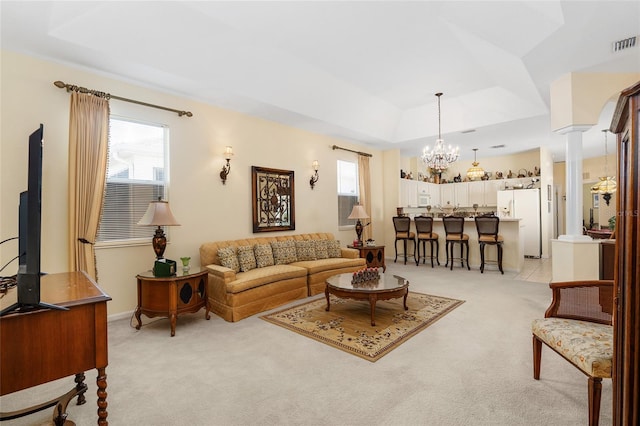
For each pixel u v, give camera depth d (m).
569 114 3.76
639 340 1.15
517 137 6.75
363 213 6.10
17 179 3.00
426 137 6.61
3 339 1.34
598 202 9.16
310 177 5.96
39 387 2.21
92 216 3.27
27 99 3.06
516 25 2.94
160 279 3.14
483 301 4.05
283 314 3.64
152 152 3.93
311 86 4.59
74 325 1.50
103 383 1.58
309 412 1.85
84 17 2.74
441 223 6.93
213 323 3.41
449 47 3.77
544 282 5.14
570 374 2.23
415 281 5.24
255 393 2.06
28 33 2.74
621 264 1.34
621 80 3.71
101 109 3.38
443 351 2.62
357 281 3.63
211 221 4.42
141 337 3.03
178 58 3.36
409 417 1.78
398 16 3.15
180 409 1.90
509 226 6.10
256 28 3.29
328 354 2.60
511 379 2.17
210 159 4.43
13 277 2.14
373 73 4.47
